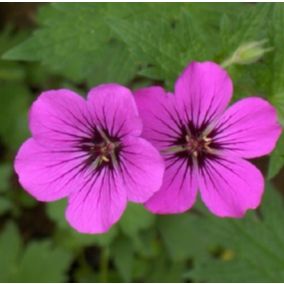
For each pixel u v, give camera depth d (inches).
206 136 8.5
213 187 8.4
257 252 11.2
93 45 10.7
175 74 9.2
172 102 8.3
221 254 12.6
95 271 13.0
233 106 8.3
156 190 8.0
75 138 8.4
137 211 11.8
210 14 10.6
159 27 9.2
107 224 8.3
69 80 12.8
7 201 12.3
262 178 8.2
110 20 9.2
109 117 8.3
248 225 11.2
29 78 13.0
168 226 12.4
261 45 9.2
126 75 10.6
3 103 12.9
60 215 12.0
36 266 12.5
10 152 12.9
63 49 10.7
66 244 12.6
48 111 8.2
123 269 12.2
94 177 8.5
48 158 8.4
